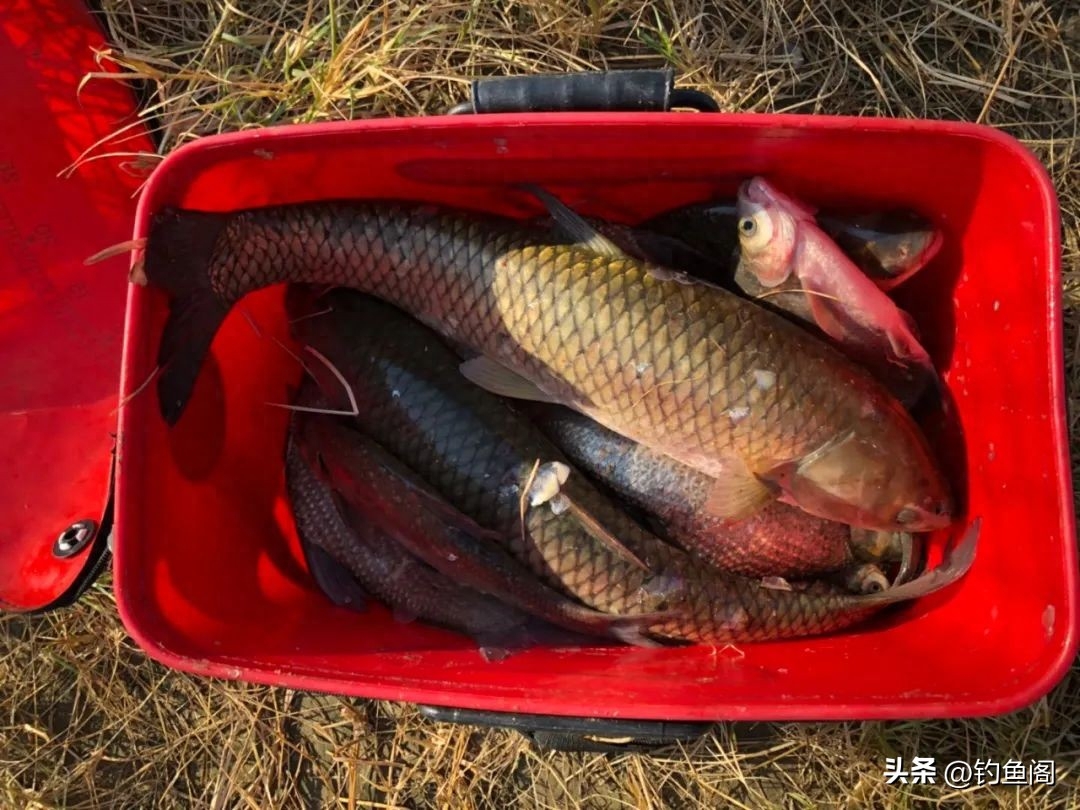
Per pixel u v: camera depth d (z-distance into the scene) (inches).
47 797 29.2
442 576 24.3
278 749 29.6
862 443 22.4
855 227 22.6
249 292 22.6
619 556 23.4
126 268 27.7
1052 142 28.3
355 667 20.1
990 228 21.1
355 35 28.1
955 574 21.9
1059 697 28.1
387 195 23.3
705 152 20.6
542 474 23.5
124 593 18.9
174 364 20.9
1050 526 19.3
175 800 29.7
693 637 23.8
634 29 28.9
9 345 26.8
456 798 29.3
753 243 22.3
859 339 23.0
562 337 22.3
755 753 29.0
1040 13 28.4
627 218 24.9
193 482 22.1
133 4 29.0
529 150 20.5
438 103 29.2
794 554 24.7
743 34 28.8
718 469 23.0
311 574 25.5
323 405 25.0
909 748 28.5
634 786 29.2
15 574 25.5
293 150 20.0
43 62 27.4
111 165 27.9
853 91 28.9
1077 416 28.3
